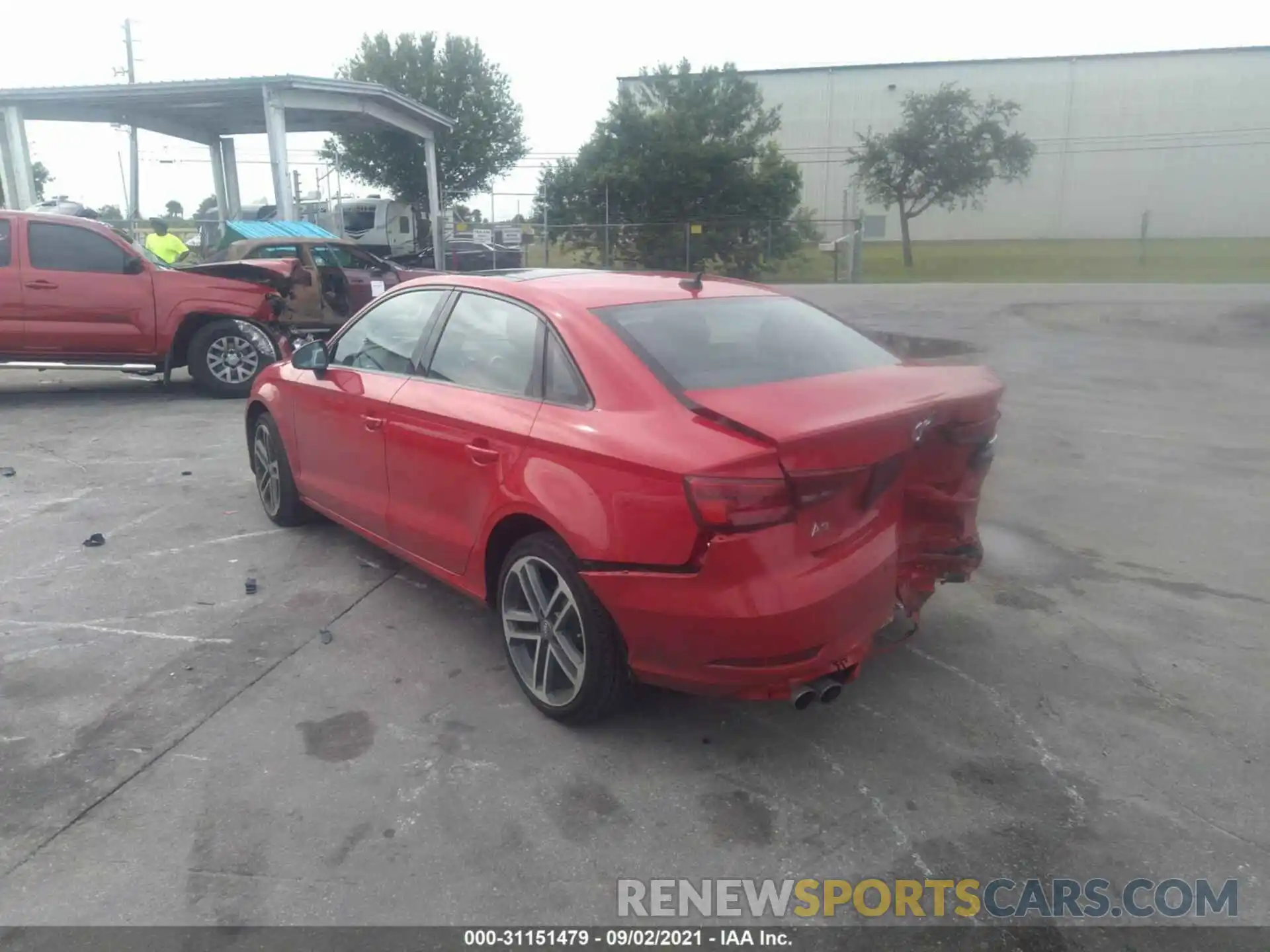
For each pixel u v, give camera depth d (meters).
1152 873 3.06
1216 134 48.53
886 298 24.73
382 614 4.93
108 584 5.26
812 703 4.02
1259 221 48.91
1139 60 48.66
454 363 4.45
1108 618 4.87
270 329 10.99
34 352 9.95
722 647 3.27
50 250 9.93
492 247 30.30
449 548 4.34
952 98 36.78
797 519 3.24
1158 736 3.80
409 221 30.97
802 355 4.05
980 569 5.52
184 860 3.09
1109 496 6.96
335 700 4.07
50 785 3.47
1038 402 10.49
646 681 3.55
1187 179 49.28
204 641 4.59
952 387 3.83
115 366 10.45
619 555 3.40
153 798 3.40
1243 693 4.14
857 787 3.49
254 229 17.23
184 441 8.56
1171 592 5.21
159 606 4.98
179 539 5.96
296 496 5.98
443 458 4.28
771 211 34.47
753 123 37.22
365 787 3.47
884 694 4.13
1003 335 16.64
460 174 40.81
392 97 21.72
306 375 5.52
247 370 10.91
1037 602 5.06
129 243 10.55
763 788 3.48
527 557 3.84
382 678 4.26
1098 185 50.19
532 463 3.76
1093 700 4.08
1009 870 3.08
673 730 3.86
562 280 4.45
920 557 3.86
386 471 4.75
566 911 2.91
